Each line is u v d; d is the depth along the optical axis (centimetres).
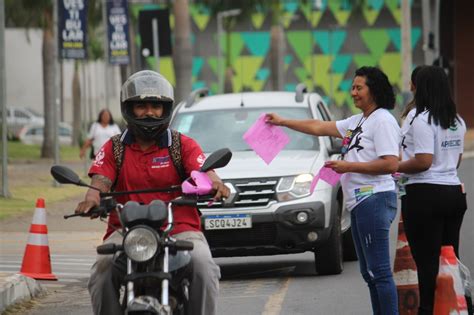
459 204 1753
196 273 1336
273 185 2436
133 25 13088
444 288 1619
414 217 1753
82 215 1327
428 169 1741
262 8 12975
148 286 1246
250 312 2053
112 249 1266
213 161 1345
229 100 2789
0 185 5625
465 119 11731
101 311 1325
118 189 1422
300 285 2380
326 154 2595
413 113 1753
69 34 5622
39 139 12850
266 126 1720
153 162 1402
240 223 2409
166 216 1245
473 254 2745
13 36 16075
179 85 7412
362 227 1664
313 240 2434
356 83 1673
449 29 11719
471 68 11688
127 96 1373
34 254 2578
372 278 1667
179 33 7406
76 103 12244
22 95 16175
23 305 2200
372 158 1656
